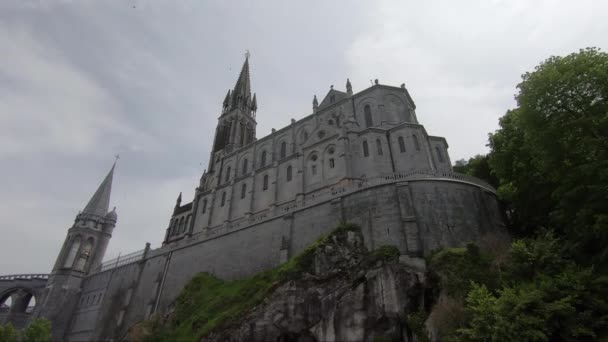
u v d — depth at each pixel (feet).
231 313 114.32
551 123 95.25
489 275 92.32
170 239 234.38
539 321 68.28
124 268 204.85
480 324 72.54
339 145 171.12
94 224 264.31
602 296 72.38
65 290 221.46
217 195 220.02
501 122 142.92
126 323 171.53
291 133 219.61
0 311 250.37
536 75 101.81
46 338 177.17
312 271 110.52
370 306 96.32
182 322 134.82
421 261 105.09
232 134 288.10
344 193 133.39
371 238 117.50
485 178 166.09
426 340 85.05
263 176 200.54
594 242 85.46
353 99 201.67
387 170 158.81
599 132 87.86
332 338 94.89
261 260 142.61
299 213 142.92
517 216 131.34
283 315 103.19
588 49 98.84
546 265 82.74
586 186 87.81
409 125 167.02
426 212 117.50
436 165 175.32
